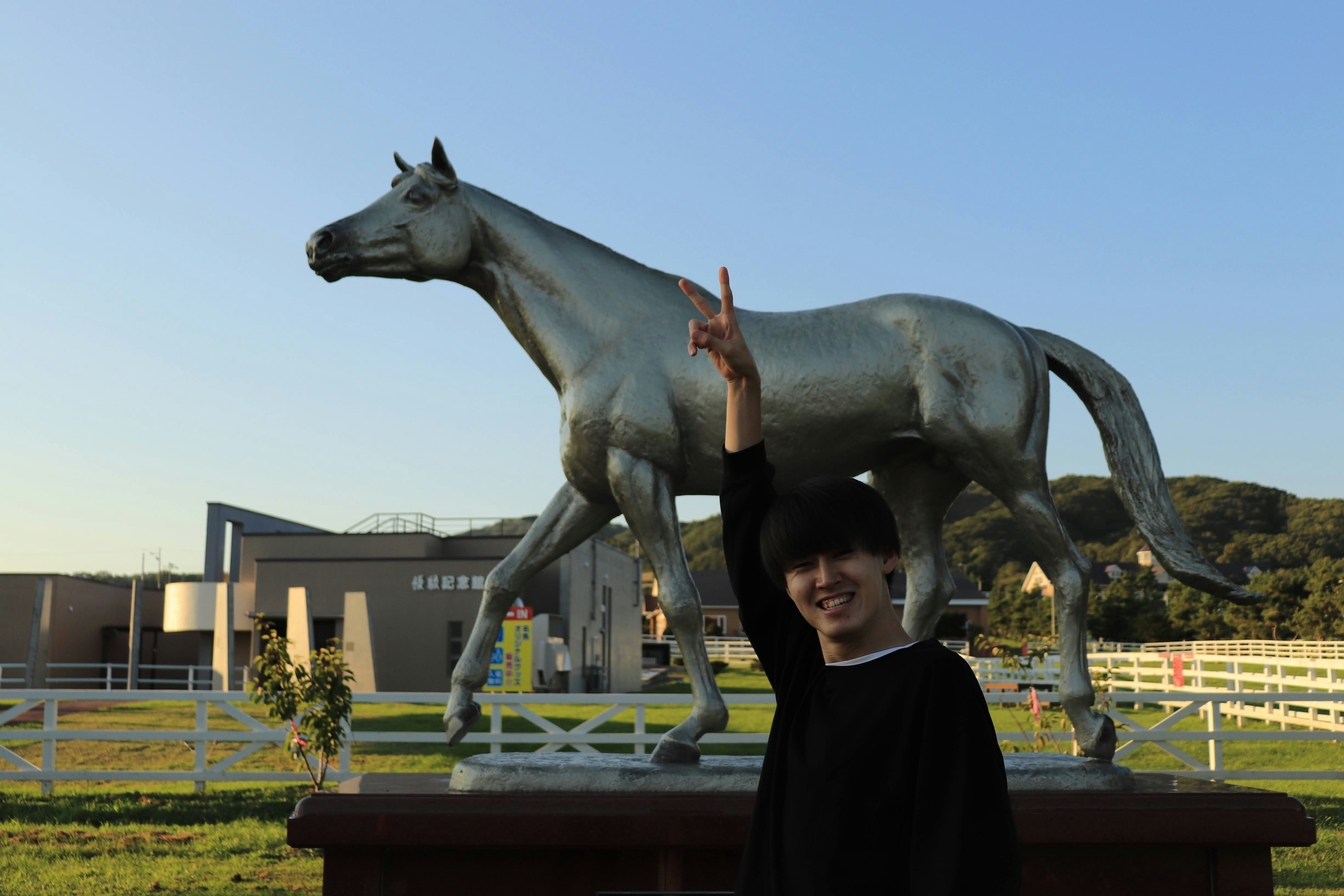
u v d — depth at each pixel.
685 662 3.04
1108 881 2.54
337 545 26.80
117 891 5.41
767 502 1.83
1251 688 18.17
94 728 13.43
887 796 1.41
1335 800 8.21
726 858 2.53
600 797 2.54
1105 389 3.35
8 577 27.44
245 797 8.34
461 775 2.75
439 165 3.28
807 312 3.28
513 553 3.31
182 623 24.89
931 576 3.47
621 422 3.11
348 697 7.65
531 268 3.28
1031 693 8.45
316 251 3.17
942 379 3.12
